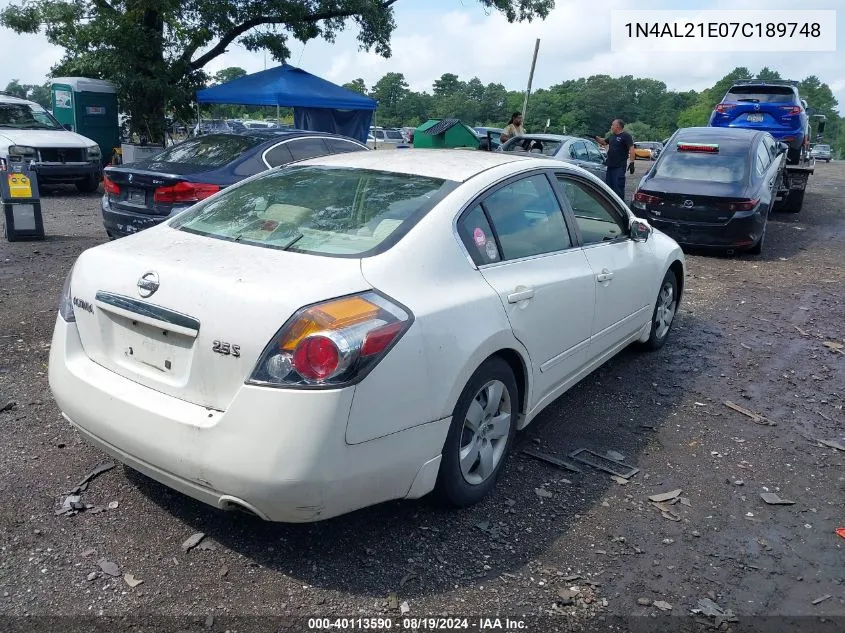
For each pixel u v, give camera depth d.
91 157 14.93
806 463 4.19
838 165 38.91
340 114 18.03
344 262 3.04
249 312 2.75
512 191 3.91
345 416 2.70
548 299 3.85
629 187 20.47
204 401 2.86
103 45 18.17
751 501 3.76
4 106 15.16
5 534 3.15
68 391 3.23
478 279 3.42
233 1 18.88
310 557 3.11
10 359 5.13
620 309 4.84
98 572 2.95
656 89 130.88
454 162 4.02
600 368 5.60
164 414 2.87
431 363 3.00
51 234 10.13
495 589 2.98
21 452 3.85
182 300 2.90
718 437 4.49
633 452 4.24
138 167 7.91
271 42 19.81
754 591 3.04
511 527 3.41
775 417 4.82
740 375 5.57
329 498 2.76
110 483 3.60
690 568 3.18
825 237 12.50
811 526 3.55
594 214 4.74
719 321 7.05
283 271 2.96
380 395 2.80
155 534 3.21
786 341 6.46
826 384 5.45
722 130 11.78
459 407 3.25
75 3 18.59
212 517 3.36
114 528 3.24
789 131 15.15
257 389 2.68
